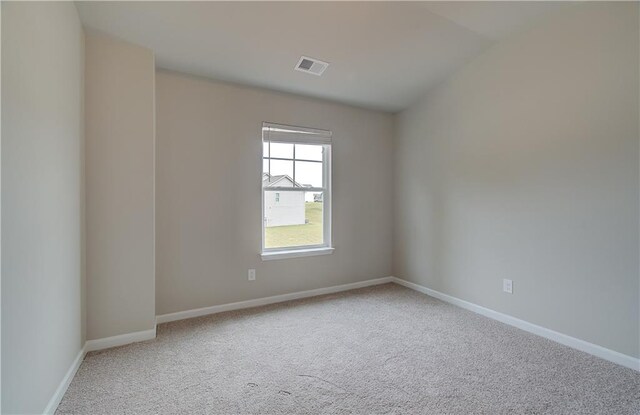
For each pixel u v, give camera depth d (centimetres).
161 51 247
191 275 288
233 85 305
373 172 395
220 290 301
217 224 298
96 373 192
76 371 193
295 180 349
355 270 385
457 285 322
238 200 308
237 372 195
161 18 212
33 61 136
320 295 356
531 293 257
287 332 255
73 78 192
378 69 299
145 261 239
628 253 204
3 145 113
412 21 238
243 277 312
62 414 156
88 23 210
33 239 136
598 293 217
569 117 231
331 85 321
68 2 181
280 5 210
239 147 308
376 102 368
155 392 174
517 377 191
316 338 244
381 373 195
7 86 115
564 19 232
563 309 236
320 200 367
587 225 223
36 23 139
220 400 168
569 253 233
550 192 244
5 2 113
